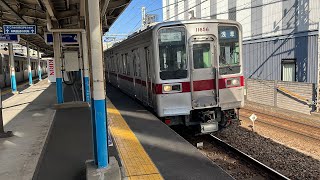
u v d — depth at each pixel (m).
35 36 19.00
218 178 4.54
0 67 22.69
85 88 11.93
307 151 8.62
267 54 18.66
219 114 8.75
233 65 8.53
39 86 23.20
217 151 8.16
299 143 9.40
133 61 11.22
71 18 12.62
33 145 6.69
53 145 6.48
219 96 8.38
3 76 23.39
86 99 11.98
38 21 13.60
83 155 5.76
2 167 5.34
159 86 8.06
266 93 16.77
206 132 8.38
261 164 6.77
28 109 11.70
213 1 23.41
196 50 8.20
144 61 9.41
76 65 12.09
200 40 8.18
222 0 22.31
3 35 11.76
